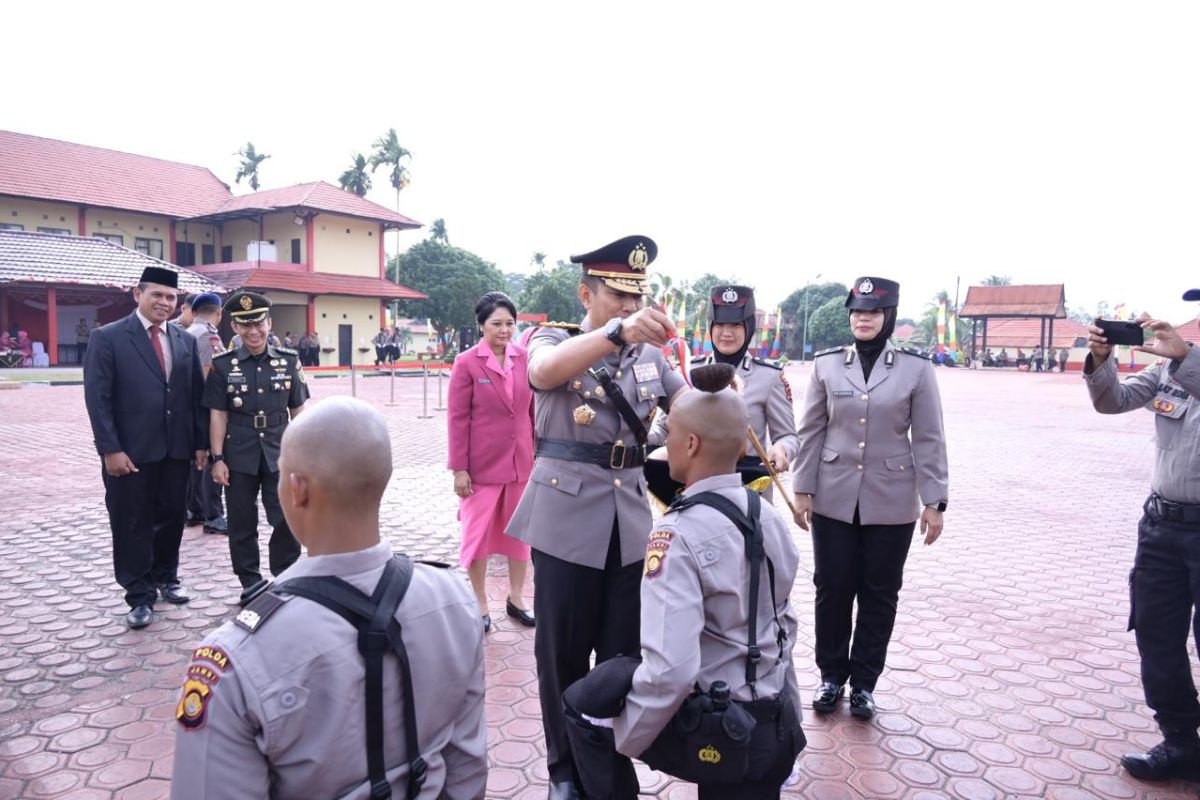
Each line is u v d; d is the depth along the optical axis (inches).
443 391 956.0
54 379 922.1
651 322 85.6
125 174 1475.1
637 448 113.9
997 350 2810.0
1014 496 372.2
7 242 1083.9
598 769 88.4
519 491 189.5
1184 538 123.3
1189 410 124.3
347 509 54.8
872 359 148.9
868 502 143.2
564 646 111.9
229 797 48.3
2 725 136.0
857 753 133.0
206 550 248.4
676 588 74.8
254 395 191.9
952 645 182.5
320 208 1416.1
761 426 155.6
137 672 157.8
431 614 57.1
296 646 50.8
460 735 60.2
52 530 267.0
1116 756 133.0
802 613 208.1
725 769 73.9
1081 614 205.2
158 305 185.6
